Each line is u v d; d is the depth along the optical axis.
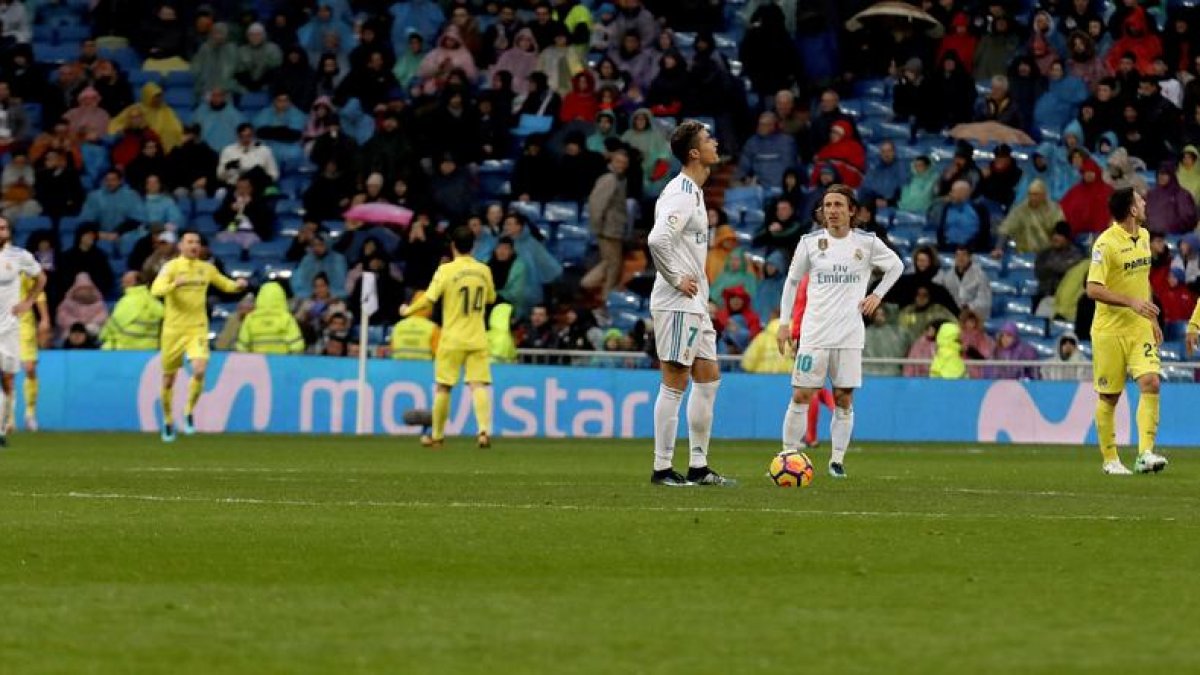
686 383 57.03
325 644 24.97
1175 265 121.94
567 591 30.47
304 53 138.25
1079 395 111.50
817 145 131.25
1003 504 49.84
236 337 120.69
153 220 131.88
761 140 131.62
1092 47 135.12
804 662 23.66
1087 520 44.22
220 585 31.02
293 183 136.00
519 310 120.94
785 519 43.31
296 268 126.12
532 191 129.88
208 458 76.50
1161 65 133.38
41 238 128.00
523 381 112.31
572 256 128.12
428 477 61.81
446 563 34.22
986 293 119.12
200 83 141.50
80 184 133.12
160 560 34.47
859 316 64.94
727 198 129.50
